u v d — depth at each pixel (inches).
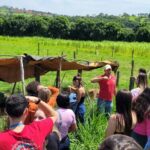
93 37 4025.6
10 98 185.3
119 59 1902.1
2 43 2674.7
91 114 521.7
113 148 90.7
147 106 269.1
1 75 686.5
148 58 2066.9
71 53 2070.6
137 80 378.0
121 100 252.4
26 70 695.1
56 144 263.9
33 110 245.3
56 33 4170.8
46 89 284.0
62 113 307.1
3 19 4124.0
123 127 251.6
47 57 582.6
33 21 4156.0
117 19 7322.8
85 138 427.8
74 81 478.9
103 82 561.0
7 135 180.7
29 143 181.2
